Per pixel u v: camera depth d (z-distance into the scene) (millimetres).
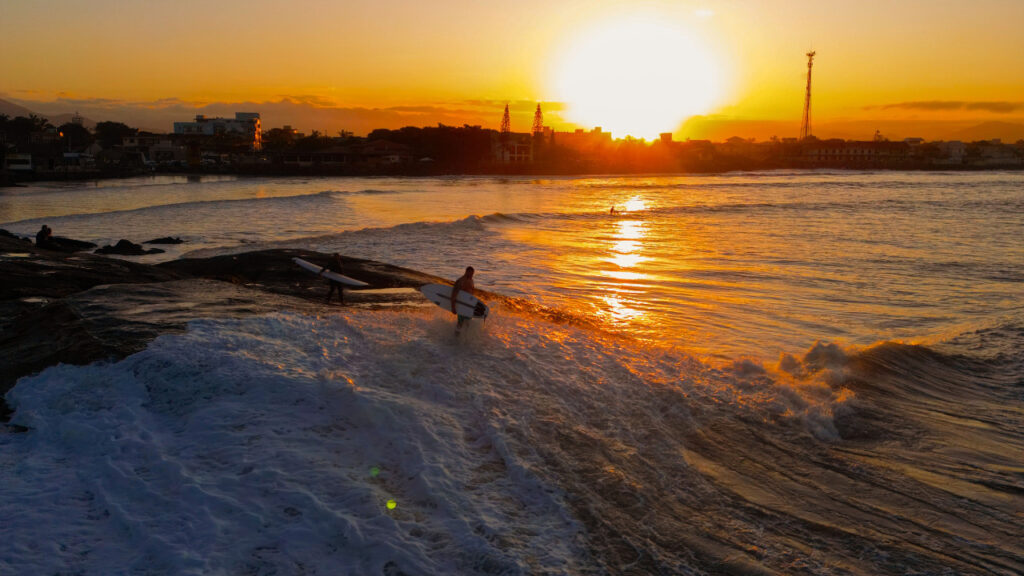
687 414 9477
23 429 7387
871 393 11211
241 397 8070
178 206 60531
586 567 5688
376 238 37344
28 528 5602
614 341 13289
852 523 6910
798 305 20188
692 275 25469
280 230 44375
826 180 140500
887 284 23734
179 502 6059
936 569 6105
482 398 8852
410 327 11742
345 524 5859
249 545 5551
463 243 35344
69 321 10031
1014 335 16062
